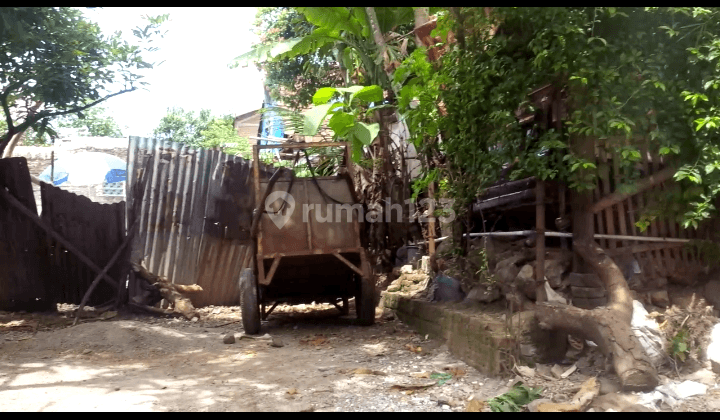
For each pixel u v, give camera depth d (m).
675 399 4.69
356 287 9.46
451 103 7.07
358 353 7.11
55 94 10.44
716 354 5.11
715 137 5.65
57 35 10.36
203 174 11.12
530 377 5.25
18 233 10.34
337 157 12.23
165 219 10.88
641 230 6.07
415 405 4.95
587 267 6.05
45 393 5.49
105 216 10.69
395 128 13.34
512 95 6.19
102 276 10.37
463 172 7.53
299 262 8.77
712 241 6.30
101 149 27.77
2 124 22.20
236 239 11.23
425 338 7.70
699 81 5.71
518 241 7.27
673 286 6.36
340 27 9.16
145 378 6.09
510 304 5.79
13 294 10.39
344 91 8.02
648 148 6.04
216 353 7.40
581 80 5.45
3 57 10.01
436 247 10.37
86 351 7.55
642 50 5.85
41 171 25.31
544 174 5.80
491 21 6.40
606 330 5.05
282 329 9.09
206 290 11.44
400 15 10.10
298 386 5.62
